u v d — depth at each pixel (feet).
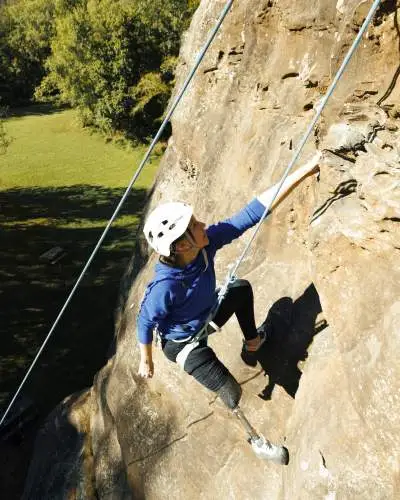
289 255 13.43
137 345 19.56
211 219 16.71
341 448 9.50
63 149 101.45
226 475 13.91
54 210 74.69
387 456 8.80
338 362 10.69
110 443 20.75
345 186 9.27
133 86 96.07
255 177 14.79
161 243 9.12
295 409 11.57
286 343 12.58
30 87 154.92
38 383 37.35
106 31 92.94
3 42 150.71
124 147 98.94
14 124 122.52
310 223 10.09
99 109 98.84
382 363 8.70
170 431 16.51
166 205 9.29
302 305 12.48
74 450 23.24
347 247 9.53
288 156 13.06
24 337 43.19
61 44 97.81
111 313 45.85
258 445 11.20
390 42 8.76
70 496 21.35
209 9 19.98
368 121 8.98
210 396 15.14
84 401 25.41
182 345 10.59
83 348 41.22
